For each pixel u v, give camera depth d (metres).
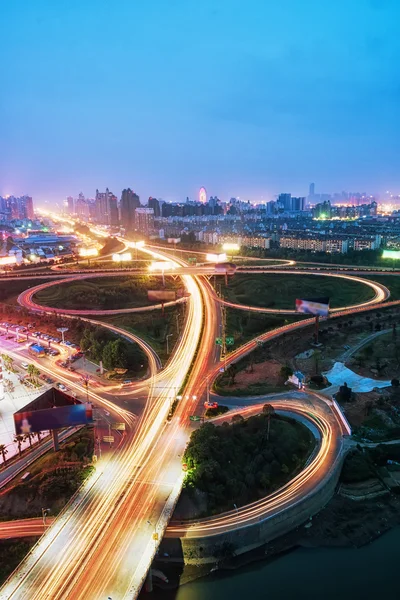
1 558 101.31
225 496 118.75
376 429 149.00
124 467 126.81
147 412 158.00
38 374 185.88
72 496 115.56
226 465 127.81
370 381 182.12
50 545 100.00
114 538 101.44
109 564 94.62
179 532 107.19
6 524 110.38
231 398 168.50
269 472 127.62
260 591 99.94
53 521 107.81
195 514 113.06
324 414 157.12
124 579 90.88
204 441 129.38
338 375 188.25
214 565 105.88
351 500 124.38
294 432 144.38
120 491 116.94
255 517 111.81
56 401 134.50
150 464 128.00
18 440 133.88
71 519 107.56
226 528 108.25
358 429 148.50
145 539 101.06
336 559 107.81
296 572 104.62
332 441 142.38
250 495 120.12
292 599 97.62
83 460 129.88
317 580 102.31
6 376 192.12
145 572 92.38
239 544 108.44
